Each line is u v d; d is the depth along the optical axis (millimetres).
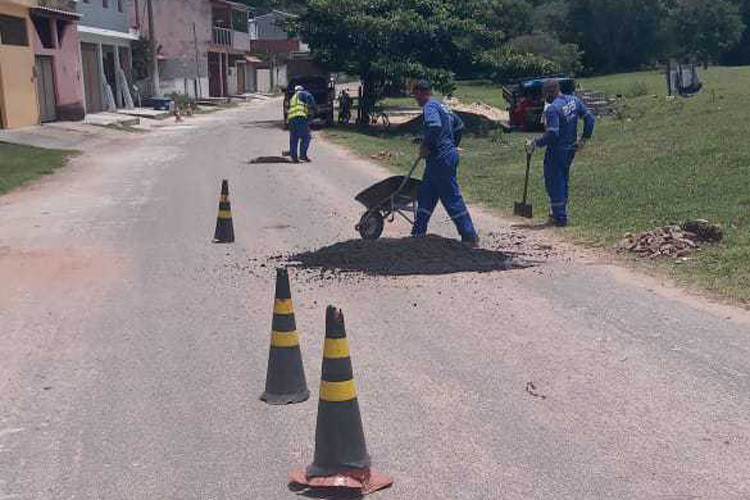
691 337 6250
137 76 46219
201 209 13586
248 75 74875
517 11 76500
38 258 9914
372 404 5188
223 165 20328
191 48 55312
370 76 34562
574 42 81812
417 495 4039
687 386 5305
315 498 4035
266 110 49812
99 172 19422
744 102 24125
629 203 11953
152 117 38812
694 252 8805
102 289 8367
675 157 15766
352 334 6645
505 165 19156
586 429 4734
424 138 9414
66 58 32094
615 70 83188
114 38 39875
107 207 14008
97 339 6703
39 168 19484
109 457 4551
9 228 12062
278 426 4918
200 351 6352
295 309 7387
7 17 27016
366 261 9094
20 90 27844
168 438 4781
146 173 19031
